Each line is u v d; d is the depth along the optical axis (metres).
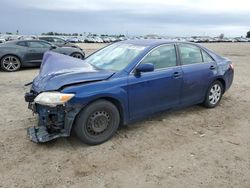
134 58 4.67
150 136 4.62
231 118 5.57
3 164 3.70
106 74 4.34
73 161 3.80
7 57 11.36
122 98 4.36
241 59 19.03
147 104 4.74
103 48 5.67
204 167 3.69
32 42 11.97
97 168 3.64
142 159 3.87
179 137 4.61
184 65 5.31
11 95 7.23
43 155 3.94
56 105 3.83
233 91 7.91
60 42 18.58
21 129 4.84
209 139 4.57
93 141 4.21
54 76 4.24
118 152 4.06
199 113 5.80
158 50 4.97
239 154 4.07
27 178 3.41
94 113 4.14
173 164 3.75
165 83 4.90
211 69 5.78
